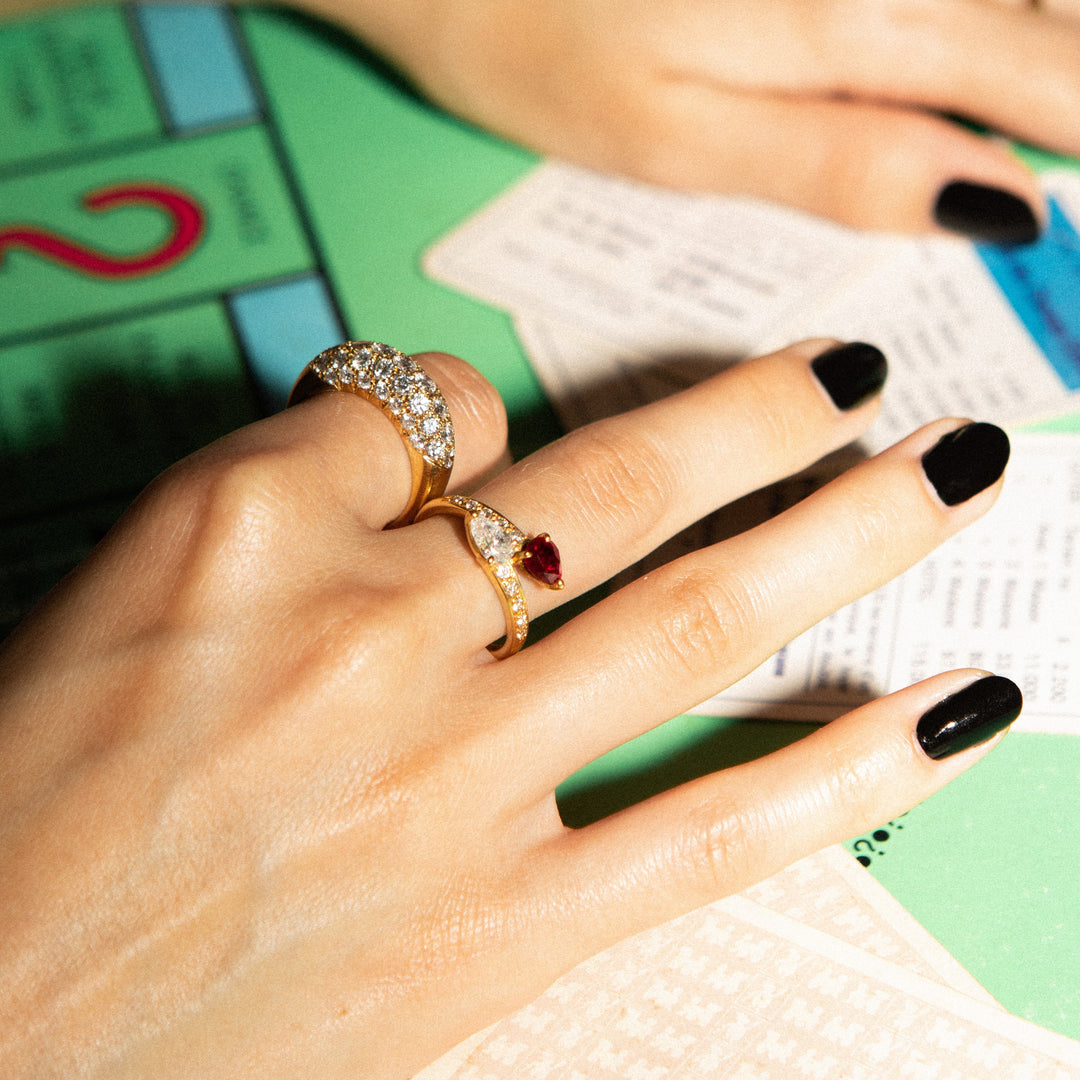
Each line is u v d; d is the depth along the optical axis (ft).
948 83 1.26
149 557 1.01
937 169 1.23
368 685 0.99
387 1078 1.00
